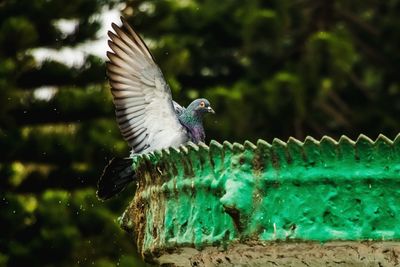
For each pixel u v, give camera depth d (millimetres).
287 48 24984
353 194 5332
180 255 5898
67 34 20484
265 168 5480
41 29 20375
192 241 5648
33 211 19562
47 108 20031
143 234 6254
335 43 23094
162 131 8906
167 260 6031
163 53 20281
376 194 5309
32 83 20562
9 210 19328
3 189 20062
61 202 19500
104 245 19484
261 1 24297
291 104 22547
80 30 20406
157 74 8852
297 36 25219
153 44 21422
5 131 19984
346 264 5480
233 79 24797
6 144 19891
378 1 26625
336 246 5379
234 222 5465
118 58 8766
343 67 23219
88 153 19969
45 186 20281
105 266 18875
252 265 5676
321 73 23250
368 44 26688
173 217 5793
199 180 5668
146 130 8898
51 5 20094
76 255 19406
